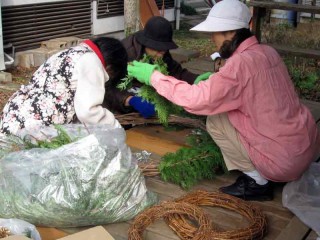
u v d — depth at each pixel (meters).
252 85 2.77
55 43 7.77
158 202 2.98
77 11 8.54
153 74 2.89
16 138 2.88
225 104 2.79
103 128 2.87
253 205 2.94
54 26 8.10
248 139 2.91
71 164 2.61
